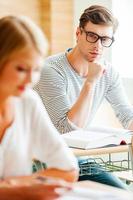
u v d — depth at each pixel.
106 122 2.96
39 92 2.38
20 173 1.30
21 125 1.31
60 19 3.77
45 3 3.75
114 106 2.55
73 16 3.82
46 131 1.35
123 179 2.51
